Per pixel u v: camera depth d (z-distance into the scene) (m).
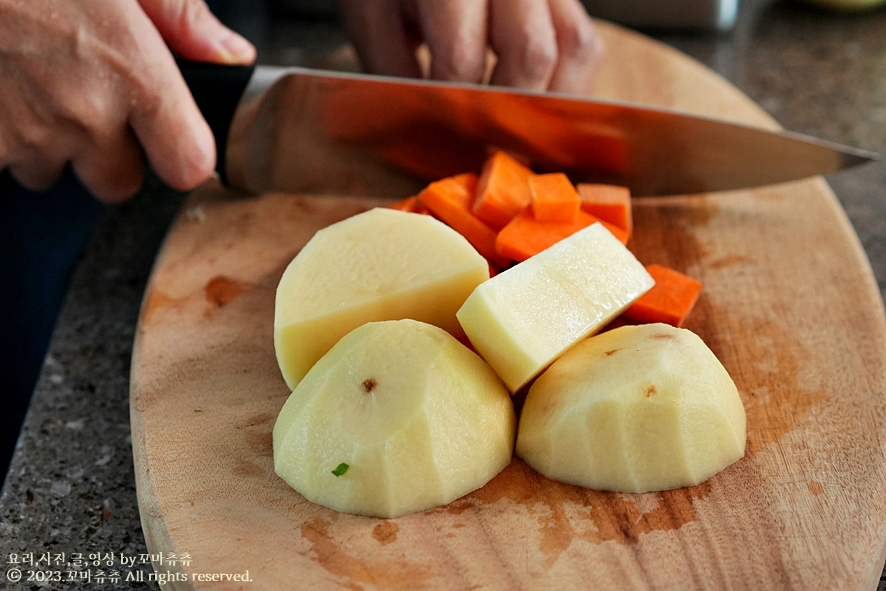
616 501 0.41
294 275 0.44
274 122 0.51
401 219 0.45
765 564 0.39
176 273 0.49
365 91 0.50
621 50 0.61
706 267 0.49
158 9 0.49
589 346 0.43
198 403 0.44
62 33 0.46
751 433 0.43
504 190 0.50
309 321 0.44
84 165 0.51
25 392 0.54
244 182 0.52
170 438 0.43
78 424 0.46
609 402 0.41
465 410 0.41
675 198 0.53
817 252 0.50
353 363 0.41
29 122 0.48
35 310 0.55
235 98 0.50
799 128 0.60
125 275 0.52
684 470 0.41
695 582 0.39
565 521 0.41
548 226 0.48
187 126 0.49
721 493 0.41
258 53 0.66
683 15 0.67
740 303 0.48
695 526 0.40
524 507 0.41
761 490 0.41
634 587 0.39
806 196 0.52
